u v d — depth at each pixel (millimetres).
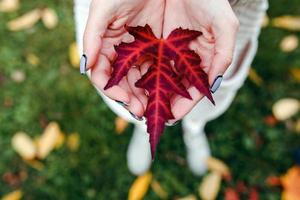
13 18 887
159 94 488
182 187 772
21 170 791
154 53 506
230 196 768
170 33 520
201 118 672
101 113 821
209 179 771
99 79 505
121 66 495
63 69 855
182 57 505
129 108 504
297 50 859
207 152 772
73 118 820
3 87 841
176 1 531
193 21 539
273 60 854
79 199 773
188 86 505
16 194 774
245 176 782
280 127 812
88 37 500
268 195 770
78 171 790
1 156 797
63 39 877
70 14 893
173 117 484
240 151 799
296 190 759
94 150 800
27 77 849
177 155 797
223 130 811
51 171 789
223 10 508
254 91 835
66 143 805
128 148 794
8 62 857
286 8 889
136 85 492
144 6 534
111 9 506
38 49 870
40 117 823
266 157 793
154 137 476
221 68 498
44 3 901
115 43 531
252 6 556
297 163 782
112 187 780
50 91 839
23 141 801
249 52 614
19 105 830
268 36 869
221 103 651
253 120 816
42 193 778
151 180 779
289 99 819
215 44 512
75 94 834
